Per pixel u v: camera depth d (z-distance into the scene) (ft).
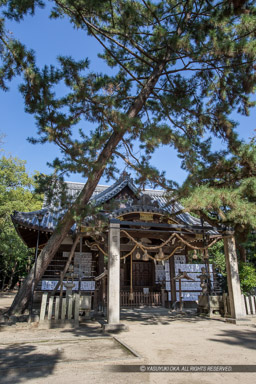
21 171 83.20
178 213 30.55
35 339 20.25
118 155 29.19
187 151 27.96
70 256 31.32
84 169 24.82
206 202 23.70
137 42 31.35
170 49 29.32
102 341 19.97
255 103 31.50
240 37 27.30
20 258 94.84
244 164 27.55
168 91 33.91
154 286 51.19
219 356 15.53
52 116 26.43
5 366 13.61
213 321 30.09
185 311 39.14
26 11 23.58
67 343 19.25
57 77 26.20
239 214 24.36
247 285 38.42
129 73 31.50
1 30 24.75
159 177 27.53
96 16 27.43
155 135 25.02
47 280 40.83
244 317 29.50
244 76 29.19
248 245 45.78
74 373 12.66
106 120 29.73
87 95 27.35
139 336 21.71
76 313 26.66
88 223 28.99
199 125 33.12
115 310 24.88
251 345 18.37
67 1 25.07
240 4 24.32
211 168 28.76
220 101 33.45
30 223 37.96
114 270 26.08
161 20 30.99
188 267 44.37
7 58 25.25
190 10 29.81
